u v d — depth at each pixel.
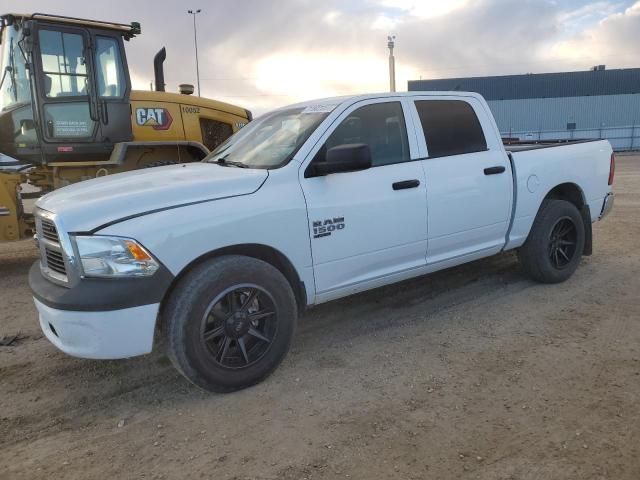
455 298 5.31
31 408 3.53
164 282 3.26
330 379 3.76
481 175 4.83
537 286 5.56
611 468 2.70
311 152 3.97
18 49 7.22
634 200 11.34
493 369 3.80
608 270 6.03
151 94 8.53
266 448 2.99
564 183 5.59
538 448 2.88
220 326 3.51
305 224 3.82
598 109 43.94
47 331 3.55
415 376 3.75
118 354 3.23
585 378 3.61
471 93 5.09
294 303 3.82
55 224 3.31
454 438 3.01
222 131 9.55
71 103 7.43
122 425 3.29
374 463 2.82
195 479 2.76
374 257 4.24
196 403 3.51
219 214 3.46
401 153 4.46
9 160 7.88
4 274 7.06
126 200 3.37
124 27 7.75
